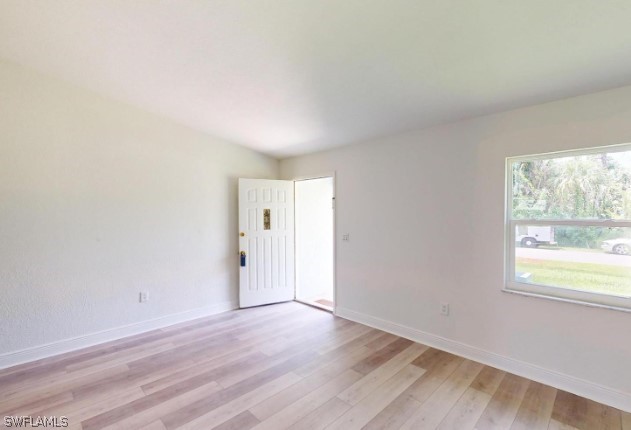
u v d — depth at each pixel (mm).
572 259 2395
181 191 3822
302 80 2521
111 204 3295
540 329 2480
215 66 2479
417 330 3256
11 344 2748
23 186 2799
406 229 3322
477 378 2531
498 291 2689
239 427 1960
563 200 2441
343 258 3992
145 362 2809
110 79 2863
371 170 3656
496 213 2688
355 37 1916
